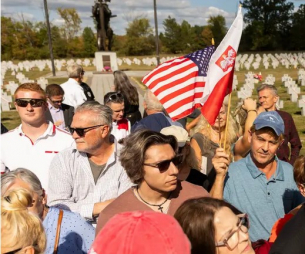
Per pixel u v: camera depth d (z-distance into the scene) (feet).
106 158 10.07
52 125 12.24
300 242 6.04
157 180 7.57
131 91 20.56
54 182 9.86
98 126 9.57
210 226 5.70
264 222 9.58
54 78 106.73
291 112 49.03
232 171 9.96
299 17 261.24
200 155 12.08
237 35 10.16
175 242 4.44
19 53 242.78
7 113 53.98
